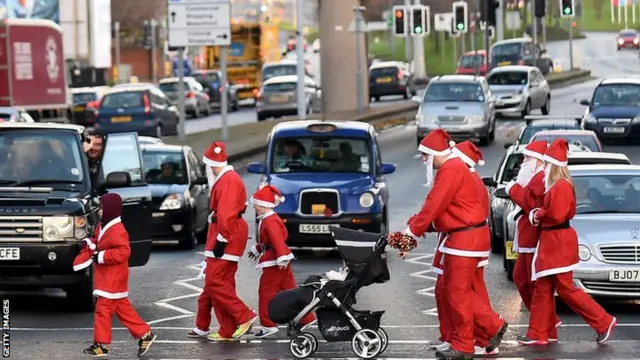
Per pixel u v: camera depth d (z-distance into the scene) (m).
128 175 39.81
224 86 100.69
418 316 37.41
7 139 40.59
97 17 108.62
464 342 30.20
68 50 107.06
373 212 49.84
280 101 129.38
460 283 30.14
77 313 38.75
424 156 30.25
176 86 142.12
